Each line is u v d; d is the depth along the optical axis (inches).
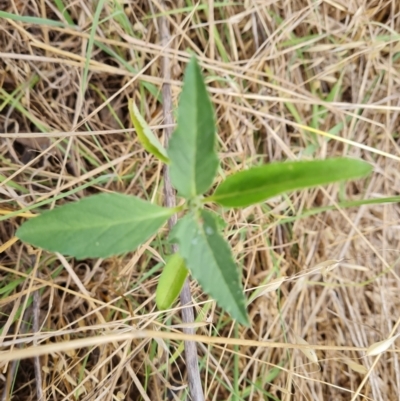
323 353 20.5
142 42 18.3
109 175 17.2
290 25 19.8
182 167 9.3
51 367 17.4
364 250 20.9
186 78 8.9
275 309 19.6
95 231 9.7
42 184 18.5
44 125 18.1
